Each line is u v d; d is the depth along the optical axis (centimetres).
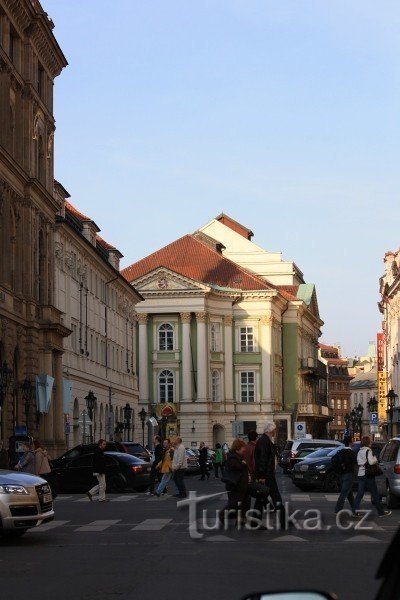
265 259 14612
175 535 2416
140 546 2152
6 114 5544
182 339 12238
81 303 7831
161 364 12250
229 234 14800
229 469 2542
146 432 11631
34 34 5981
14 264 5725
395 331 13088
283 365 13725
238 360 12688
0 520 2175
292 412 13550
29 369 5850
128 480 4578
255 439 2827
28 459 3688
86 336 8044
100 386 8606
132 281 12269
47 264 6353
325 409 14975
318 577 1605
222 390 12525
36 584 1566
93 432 8144
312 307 15150
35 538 2355
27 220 5872
